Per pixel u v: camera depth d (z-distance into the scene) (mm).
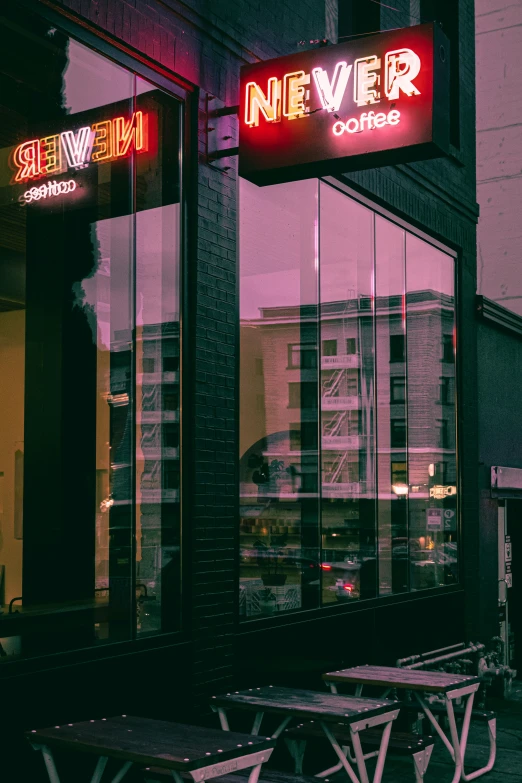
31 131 5676
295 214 7664
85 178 5914
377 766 5512
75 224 5883
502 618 11656
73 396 5727
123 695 5469
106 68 5789
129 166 6082
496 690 10867
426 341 10055
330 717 5238
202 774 3998
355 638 8117
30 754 4801
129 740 4340
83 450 5730
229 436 6578
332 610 7793
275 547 7102
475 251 11406
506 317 11875
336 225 8297
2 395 5379
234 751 4156
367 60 5816
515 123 16781
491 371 11734
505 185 16797
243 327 6887
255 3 7098
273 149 6082
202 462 6281
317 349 7879
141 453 6035
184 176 6355
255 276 7086
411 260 9805
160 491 6113
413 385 9680
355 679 6535
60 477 5594
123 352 6000
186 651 6016
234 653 6457
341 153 5855
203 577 6203
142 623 5836
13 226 5629
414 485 9547
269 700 5637
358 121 5812
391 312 9281
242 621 6633
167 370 6203
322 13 8125
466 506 10672
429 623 9586
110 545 5766
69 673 5105
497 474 11438
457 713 7309
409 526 9375
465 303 10953
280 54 7383
